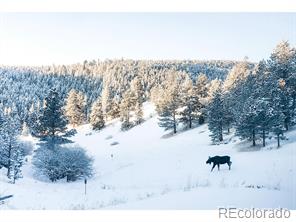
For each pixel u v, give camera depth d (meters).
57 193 25.08
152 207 13.89
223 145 49.50
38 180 38.31
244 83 63.19
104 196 23.59
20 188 24.72
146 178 35.25
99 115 96.69
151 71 190.25
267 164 31.61
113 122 100.25
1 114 44.59
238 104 57.44
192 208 13.48
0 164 36.19
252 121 43.75
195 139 61.25
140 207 14.21
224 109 55.75
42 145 48.38
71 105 103.12
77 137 90.31
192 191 15.92
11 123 36.88
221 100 57.97
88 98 148.12
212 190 15.95
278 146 40.16
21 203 19.98
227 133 57.22
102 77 188.62
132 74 190.12
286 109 47.81
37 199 21.64
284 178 25.22
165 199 14.91
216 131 54.38
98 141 82.75
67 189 30.14
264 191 15.68
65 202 21.33
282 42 58.31
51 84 164.88
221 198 14.54
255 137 44.78
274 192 15.59
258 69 62.22
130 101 95.56
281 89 52.34
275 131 40.44
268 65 59.31
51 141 48.84
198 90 78.69
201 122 71.94
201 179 28.83
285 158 33.16
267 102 46.03
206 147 51.06
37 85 159.75
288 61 56.28
